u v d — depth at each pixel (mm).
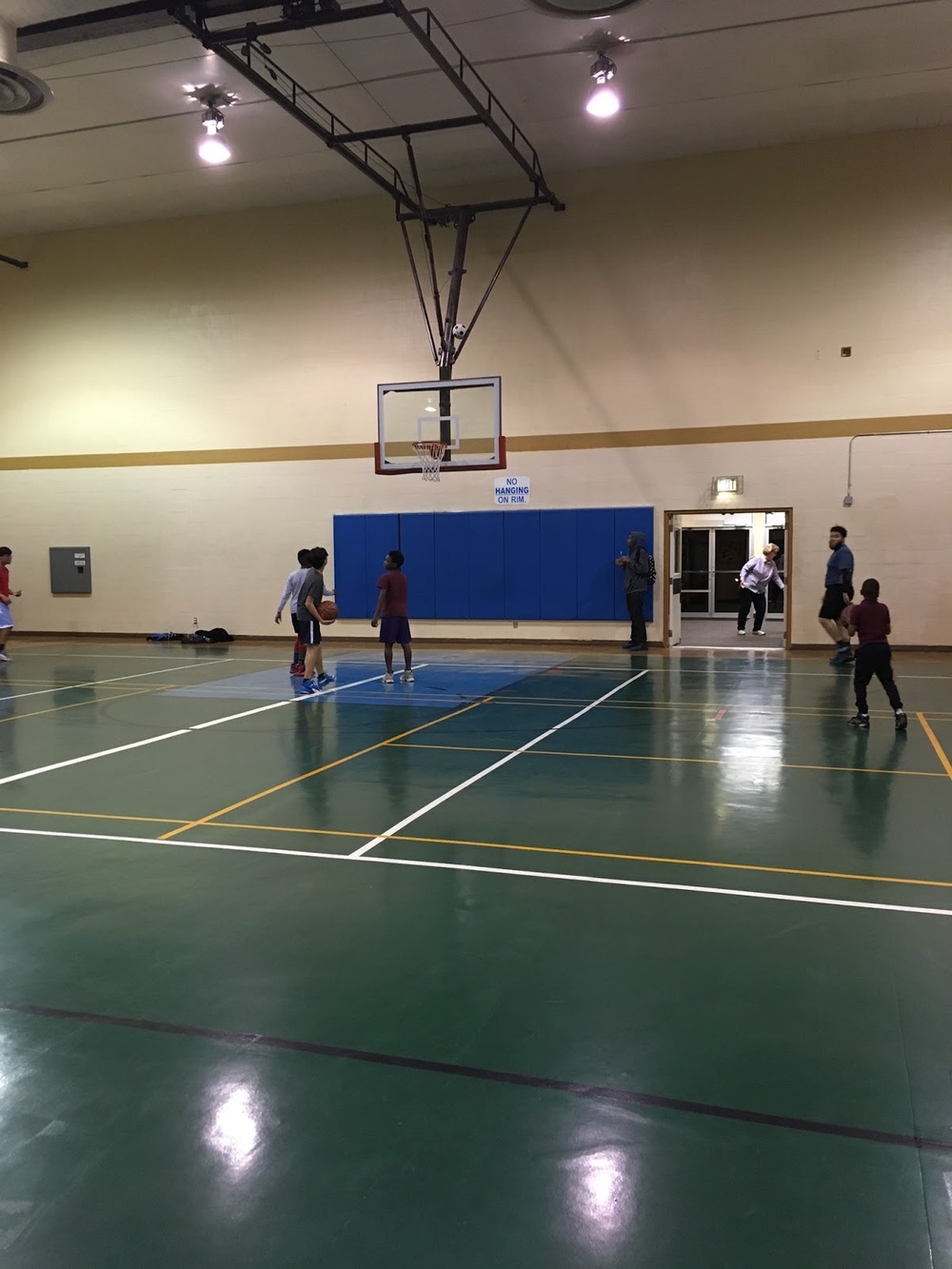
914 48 10805
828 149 13492
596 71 10508
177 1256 1952
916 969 3307
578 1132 2365
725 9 9945
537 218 14805
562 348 14883
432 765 6668
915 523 13555
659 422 14555
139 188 15078
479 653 14570
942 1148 2283
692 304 14258
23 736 7871
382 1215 2070
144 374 16969
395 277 15484
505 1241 1981
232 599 16875
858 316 13578
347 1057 2744
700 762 6758
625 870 4406
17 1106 2502
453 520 15664
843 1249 1947
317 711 9094
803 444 13945
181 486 16953
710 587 21016
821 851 4676
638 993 3141
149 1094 2557
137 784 6160
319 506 16266
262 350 16297
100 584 17562
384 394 15539
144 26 9523
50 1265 1930
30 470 17781
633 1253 1942
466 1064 2695
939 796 5738
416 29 8703
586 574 15117
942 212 13117
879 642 7973
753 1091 2539
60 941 3629
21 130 12797
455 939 3617
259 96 11859
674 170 14148
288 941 3613
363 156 13828
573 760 6848
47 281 17359
